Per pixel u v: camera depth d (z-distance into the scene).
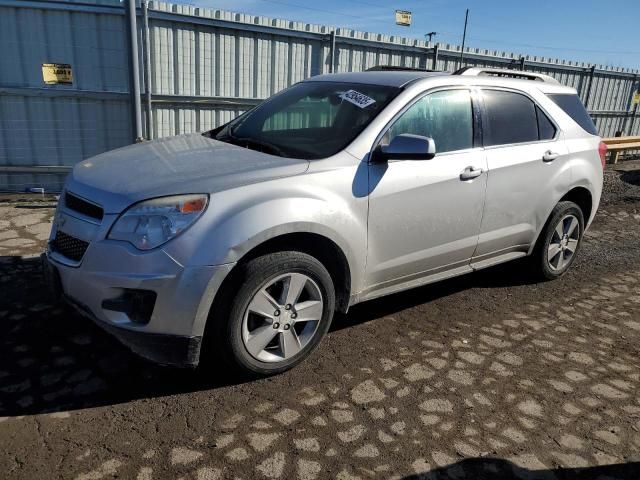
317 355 3.62
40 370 3.24
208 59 8.46
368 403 3.13
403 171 3.68
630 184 10.86
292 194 3.17
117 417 2.87
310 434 2.84
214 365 3.36
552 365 3.71
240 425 2.87
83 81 7.64
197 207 2.91
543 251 4.99
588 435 2.99
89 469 2.51
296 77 9.46
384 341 3.87
